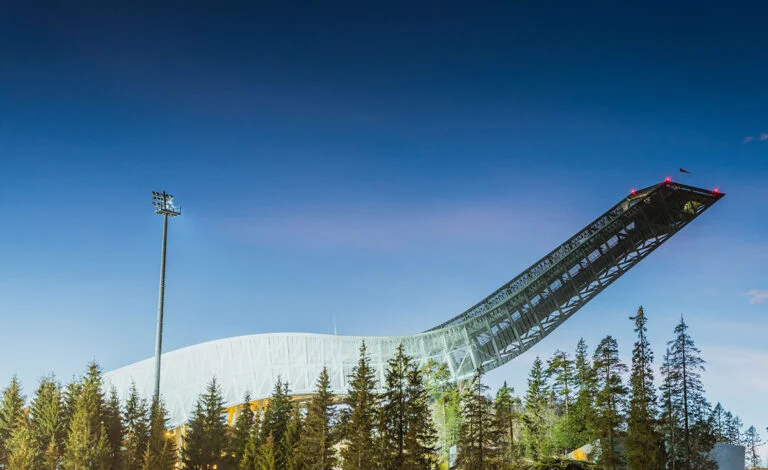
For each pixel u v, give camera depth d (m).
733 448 83.06
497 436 77.00
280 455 75.94
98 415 75.12
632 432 74.25
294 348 123.06
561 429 93.75
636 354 77.12
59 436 73.56
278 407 85.19
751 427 140.25
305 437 73.50
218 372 115.62
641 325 78.00
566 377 105.94
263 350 120.75
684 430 79.31
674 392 80.06
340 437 74.00
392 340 132.00
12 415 75.44
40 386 78.38
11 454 70.94
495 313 145.62
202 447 78.94
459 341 140.38
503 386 106.25
